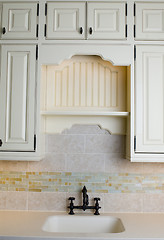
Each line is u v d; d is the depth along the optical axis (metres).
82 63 2.13
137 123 1.84
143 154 1.83
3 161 2.14
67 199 2.11
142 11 1.90
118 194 2.11
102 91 2.11
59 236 1.52
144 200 2.10
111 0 1.90
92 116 2.11
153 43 1.88
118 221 1.92
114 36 1.89
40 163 2.13
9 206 2.12
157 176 2.11
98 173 2.12
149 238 1.51
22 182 2.13
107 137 2.13
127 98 2.07
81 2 1.90
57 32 1.89
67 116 2.12
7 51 1.90
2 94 1.87
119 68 2.12
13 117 1.86
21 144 1.85
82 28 1.89
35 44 1.89
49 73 2.13
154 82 1.86
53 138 2.14
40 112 1.87
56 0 1.91
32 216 1.94
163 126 1.84
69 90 2.12
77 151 2.13
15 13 1.91
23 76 1.88
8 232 1.57
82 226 1.96
